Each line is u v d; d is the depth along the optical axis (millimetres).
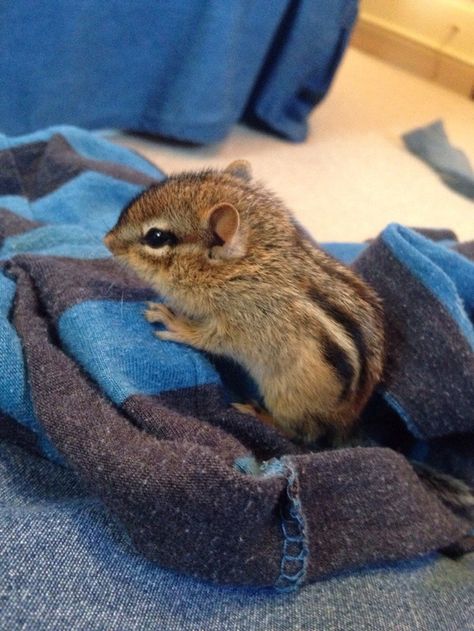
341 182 248
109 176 149
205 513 71
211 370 101
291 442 104
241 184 115
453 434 109
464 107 310
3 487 80
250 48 236
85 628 66
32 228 125
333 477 83
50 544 71
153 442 77
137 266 108
